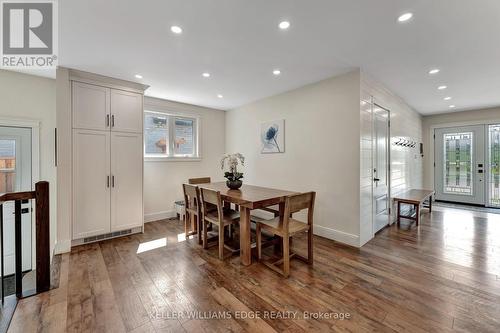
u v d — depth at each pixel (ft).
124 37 7.20
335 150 10.52
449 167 19.12
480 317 5.48
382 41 7.46
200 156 16.17
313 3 5.66
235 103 15.39
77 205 9.73
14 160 10.02
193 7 5.81
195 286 6.87
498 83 11.43
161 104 14.30
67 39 7.28
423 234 11.44
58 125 9.22
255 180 14.88
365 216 10.29
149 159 13.89
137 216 11.48
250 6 5.77
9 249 10.14
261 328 5.18
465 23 6.41
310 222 8.24
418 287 6.77
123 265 8.20
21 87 10.03
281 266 8.05
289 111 12.63
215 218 9.43
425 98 14.39
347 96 10.04
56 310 5.76
